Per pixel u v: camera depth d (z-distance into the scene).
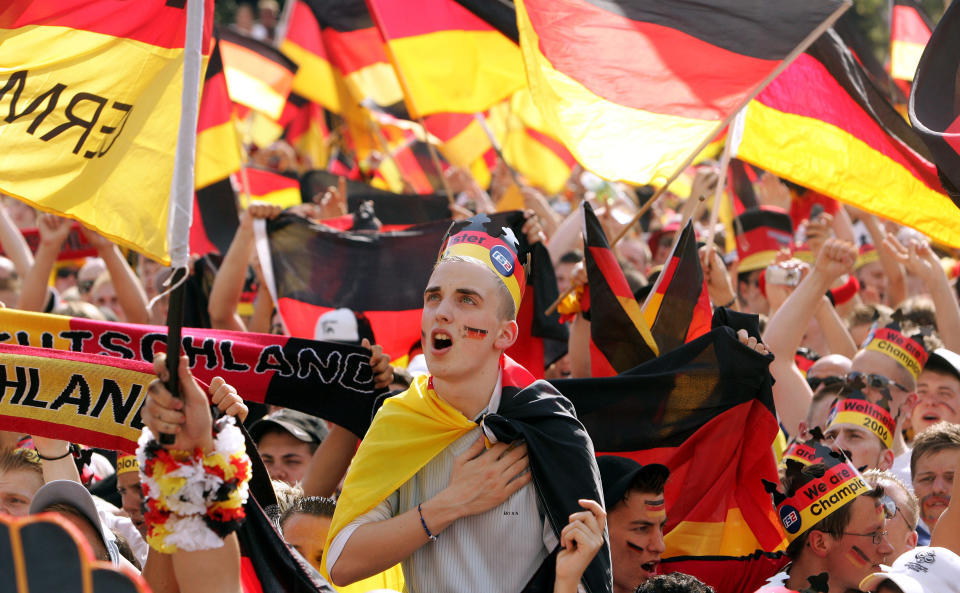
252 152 22.44
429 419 6.11
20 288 13.48
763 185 17.42
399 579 7.08
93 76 6.31
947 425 8.87
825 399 9.59
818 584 7.19
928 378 10.25
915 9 13.80
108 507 8.38
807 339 13.52
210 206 14.45
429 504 5.91
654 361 8.01
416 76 14.77
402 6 14.73
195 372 7.95
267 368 8.02
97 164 6.20
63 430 6.58
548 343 11.08
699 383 7.90
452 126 16.44
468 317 5.97
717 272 10.80
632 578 6.98
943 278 11.85
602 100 8.62
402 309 11.97
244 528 5.68
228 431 4.95
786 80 10.13
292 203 18.20
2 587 3.92
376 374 8.12
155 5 6.40
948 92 7.99
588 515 5.68
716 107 8.44
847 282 14.08
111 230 6.08
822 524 7.27
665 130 8.45
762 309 14.95
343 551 5.96
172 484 4.80
